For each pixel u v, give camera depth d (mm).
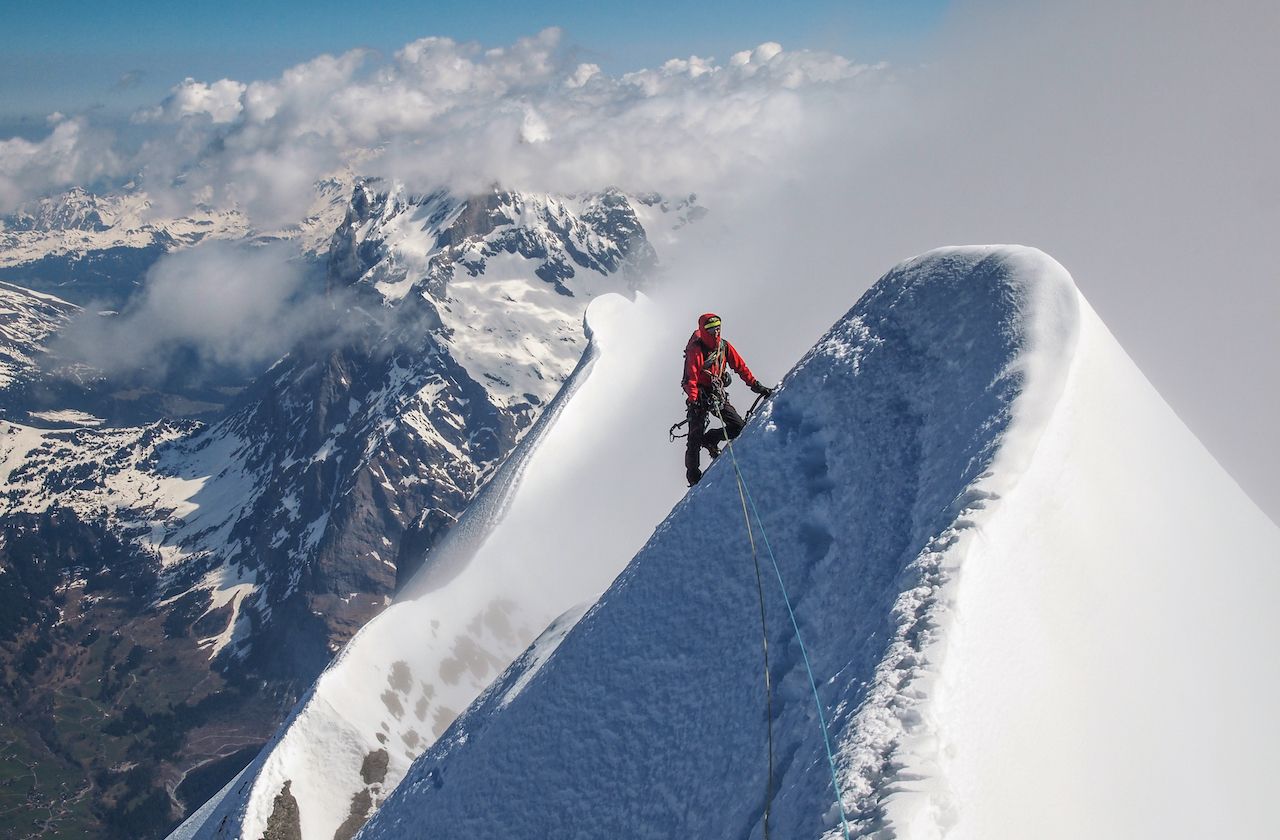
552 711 12484
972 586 8391
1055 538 8992
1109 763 7863
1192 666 9062
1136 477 10180
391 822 15375
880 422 11289
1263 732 9062
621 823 10383
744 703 9969
